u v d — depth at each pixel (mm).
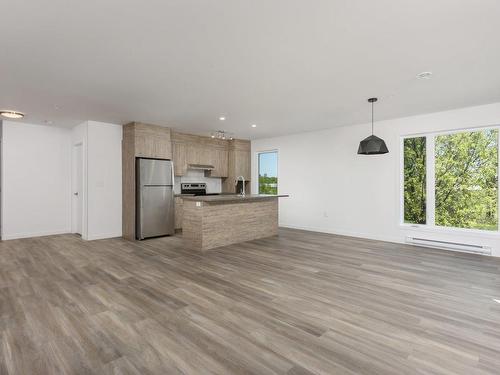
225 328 2270
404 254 4602
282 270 3773
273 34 2424
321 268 3859
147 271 3736
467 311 2564
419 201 5379
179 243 5484
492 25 2268
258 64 3031
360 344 2043
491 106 4488
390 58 2883
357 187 6070
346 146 6246
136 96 4094
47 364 1817
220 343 2057
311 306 2670
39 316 2471
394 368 1773
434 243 4984
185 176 7562
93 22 2219
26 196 5996
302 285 3213
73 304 2715
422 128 5172
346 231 6262
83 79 3418
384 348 1992
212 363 1828
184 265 4016
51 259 4316
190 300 2807
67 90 3803
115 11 2072
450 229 4953
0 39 2461
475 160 4793
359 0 1955
